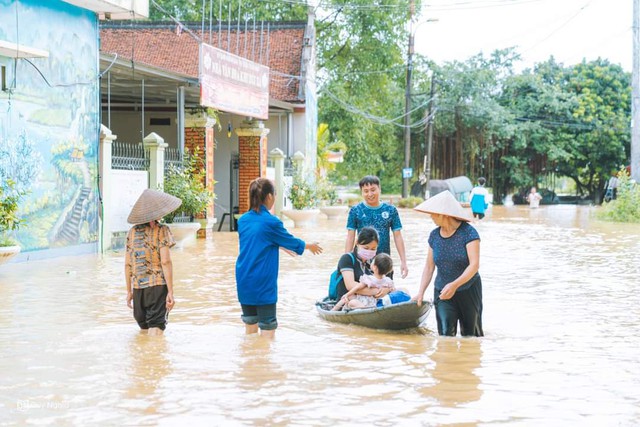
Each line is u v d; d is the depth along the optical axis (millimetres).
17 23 14820
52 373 6594
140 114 28078
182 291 11852
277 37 33938
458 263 8227
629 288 12453
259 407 5637
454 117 56906
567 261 16609
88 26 17234
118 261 15781
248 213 8070
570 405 5785
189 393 5992
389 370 6812
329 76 48438
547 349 7844
